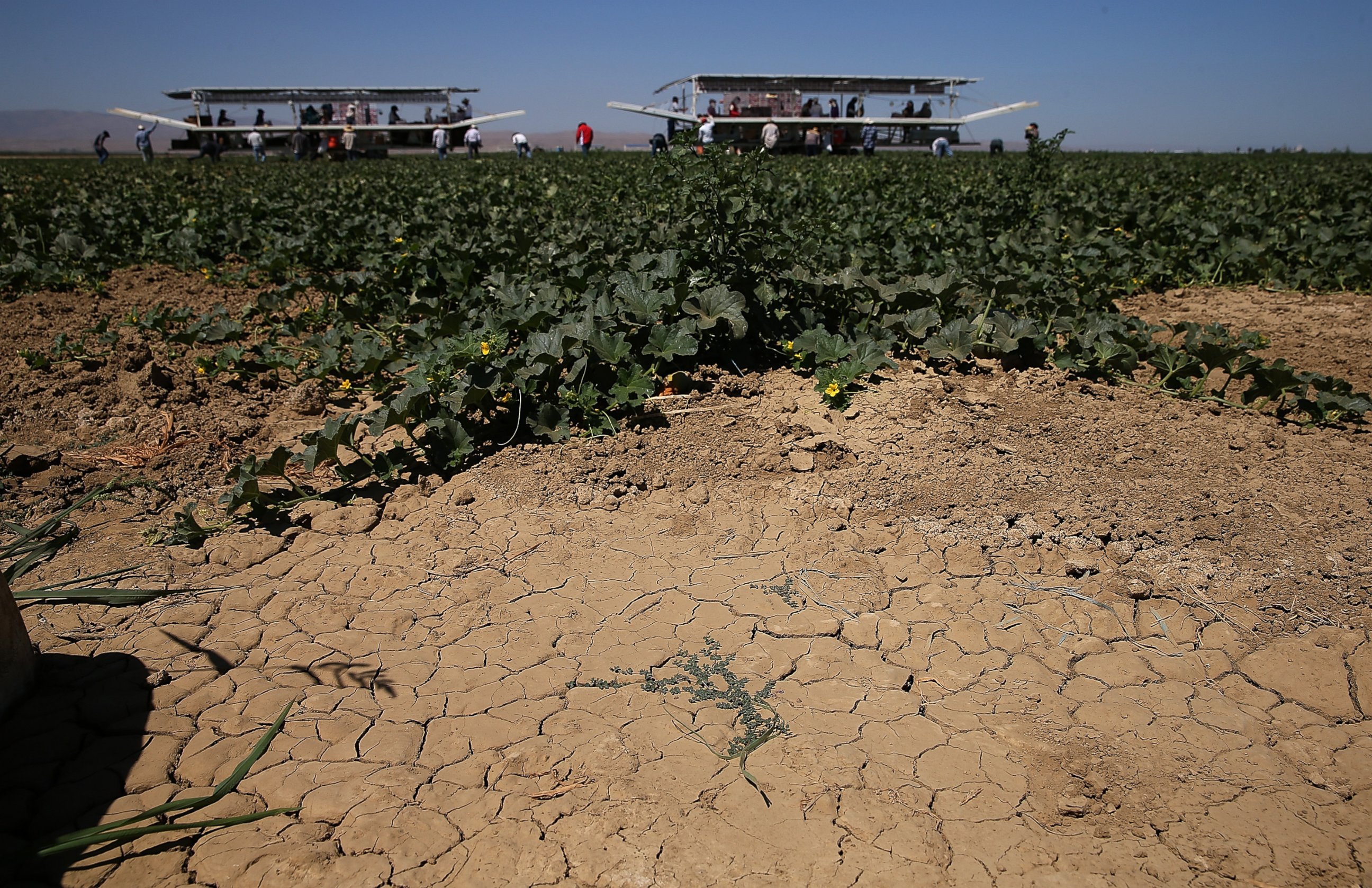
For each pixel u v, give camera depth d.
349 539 4.33
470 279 7.81
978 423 5.38
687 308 6.10
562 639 3.57
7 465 5.09
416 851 2.59
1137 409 5.74
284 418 6.04
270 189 19.12
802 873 2.51
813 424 5.43
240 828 2.67
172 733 3.06
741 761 2.90
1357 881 2.49
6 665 3.10
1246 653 3.44
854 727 3.08
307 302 8.79
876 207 12.95
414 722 3.12
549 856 2.56
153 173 28.00
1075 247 9.82
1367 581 3.77
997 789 2.81
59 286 9.06
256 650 3.51
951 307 7.12
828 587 3.88
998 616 3.67
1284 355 7.34
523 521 4.45
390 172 26.23
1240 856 2.57
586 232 9.32
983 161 30.17
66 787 2.81
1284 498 4.46
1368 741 3.00
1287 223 11.41
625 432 5.36
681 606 3.77
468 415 5.50
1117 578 3.85
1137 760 2.93
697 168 6.64
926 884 2.47
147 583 3.96
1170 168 26.27
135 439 5.55
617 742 2.98
